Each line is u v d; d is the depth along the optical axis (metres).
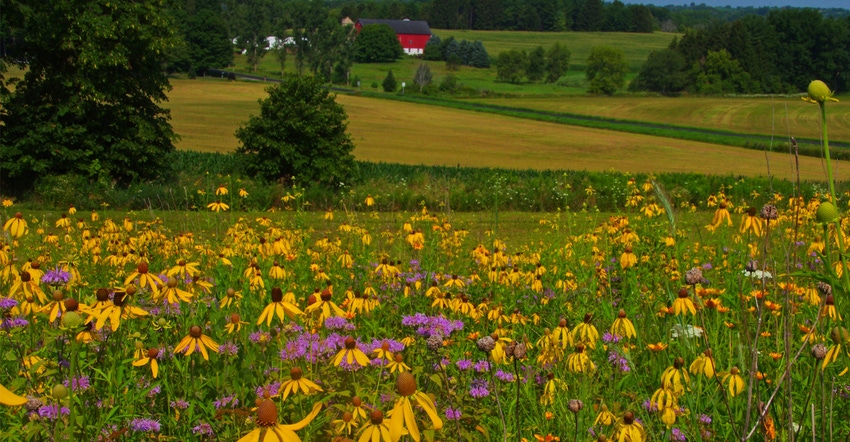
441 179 25.53
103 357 3.61
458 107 97.31
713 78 127.69
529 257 7.77
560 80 162.88
